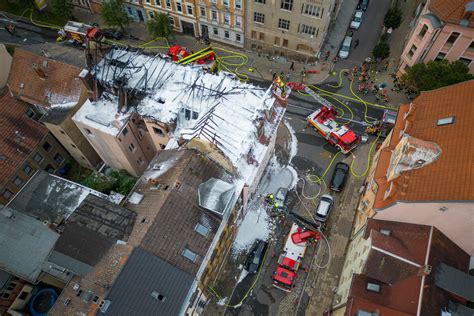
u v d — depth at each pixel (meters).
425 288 30.34
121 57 43.41
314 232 42.09
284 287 40.25
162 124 39.66
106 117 40.66
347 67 58.66
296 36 55.78
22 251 35.41
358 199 46.44
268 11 53.56
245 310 40.22
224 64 60.19
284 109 42.16
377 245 32.78
